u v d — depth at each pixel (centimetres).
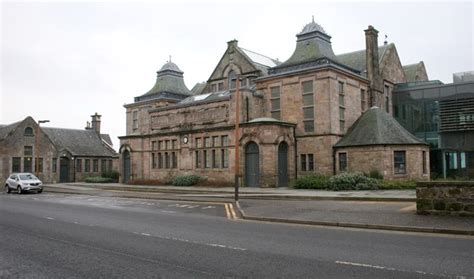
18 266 818
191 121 3688
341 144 3094
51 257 896
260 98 3525
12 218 1611
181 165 3725
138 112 4638
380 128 3019
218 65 4303
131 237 1141
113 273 754
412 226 1214
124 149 4316
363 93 3647
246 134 3150
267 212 1658
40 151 4919
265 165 3028
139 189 3378
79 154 5462
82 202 2406
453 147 3547
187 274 739
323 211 1614
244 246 991
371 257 851
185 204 2194
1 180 4566
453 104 3581
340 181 2600
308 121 3272
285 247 972
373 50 3719
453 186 1370
